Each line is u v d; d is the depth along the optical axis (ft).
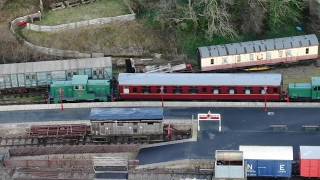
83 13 490.08
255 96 430.20
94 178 361.10
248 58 461.37
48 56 472.44
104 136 401.70
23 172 378.53
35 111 429.38
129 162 378.94
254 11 478.59
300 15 493.36
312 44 464.65
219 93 431.43
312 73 460.55
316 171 364.99
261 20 481.05
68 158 393.09
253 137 398.83
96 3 501.15
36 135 402.93
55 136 402.93
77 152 394.52
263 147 372.17
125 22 483.10
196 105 428.56
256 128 406.00
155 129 398.42
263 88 426.92
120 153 393.29
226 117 416.26
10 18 490.49
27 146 403.13
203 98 433.48
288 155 365.40
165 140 401.29
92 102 435.12
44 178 373.40
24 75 444.14
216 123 408.67
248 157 365.61
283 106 424.05
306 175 366.84
